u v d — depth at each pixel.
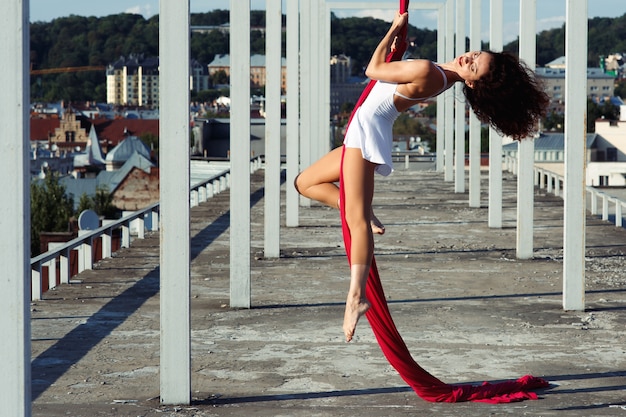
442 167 40.84
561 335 9.92
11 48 4.70
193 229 20.00
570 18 10.87
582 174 11.10
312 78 27.53
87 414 7.16
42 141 160.75
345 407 7.33
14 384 4.80
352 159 5.58
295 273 14.24
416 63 5.49
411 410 7.23
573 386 7.91
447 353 9.11
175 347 7.44
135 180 83.56
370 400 7.52
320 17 31.14
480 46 20.45
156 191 83.69
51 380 8.16
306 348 9.37
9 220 4.77
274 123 15.60
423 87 5.51
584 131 11.09
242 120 11.38
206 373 8.41
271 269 14.64
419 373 7.40
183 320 7.45
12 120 4.73
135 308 11.42
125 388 7.92
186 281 7.44
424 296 12.24
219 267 14.88
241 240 11.45
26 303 4.80
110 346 9.45
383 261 15.48
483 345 9.46
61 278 13.25
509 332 10.07
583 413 7.15
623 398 7.56
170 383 7.45
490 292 12.55
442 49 34.12
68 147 152.38
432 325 10.42
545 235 19.12
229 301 11.91
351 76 145.25
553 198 27.97
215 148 73.75
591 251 16.72
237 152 11.41
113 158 107.81
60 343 9.57
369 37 147.12
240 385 8.01
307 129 23.38
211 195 28.08
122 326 10.41
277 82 15.33
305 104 23.38
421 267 14.80
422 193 29.95
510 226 20.78
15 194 4.75
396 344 7.32
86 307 11.48
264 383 8.07
